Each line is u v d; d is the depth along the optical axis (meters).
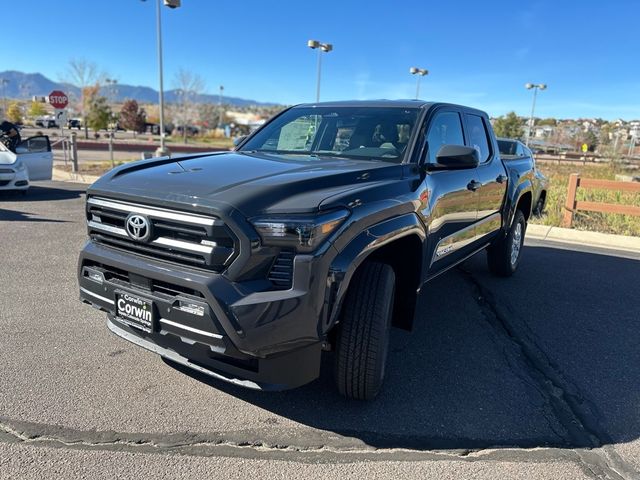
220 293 2.53
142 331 2.94
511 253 6.13
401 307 3.64
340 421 3.04
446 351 4.11
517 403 3.35
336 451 2.76
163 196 2.72
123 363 3.61
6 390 3.19
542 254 7.83
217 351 2.61
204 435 2.84
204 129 75.69
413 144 3.77
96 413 3.00
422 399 3.34
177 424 2.93
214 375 2.81
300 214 2.58
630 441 2.98
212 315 2.55
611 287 6.08
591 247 8.62
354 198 2.85
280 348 2.60
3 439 2.72
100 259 2.99
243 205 2.56
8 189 10.54
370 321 2.95
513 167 6.09
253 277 2.58
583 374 3.81
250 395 3.28
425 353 4.06
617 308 5.32
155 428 2.88
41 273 5.54
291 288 2.58
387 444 2.84
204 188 2.73
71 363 3.58
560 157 43.22
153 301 2.76
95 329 4.14
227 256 2.55
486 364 3.91
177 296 2.68
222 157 3.73
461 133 4.70
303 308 2.56
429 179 3.71
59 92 19.23
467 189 4.38
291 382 2.71
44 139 12.65
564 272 6.72
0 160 10.59
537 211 10.76
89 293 3.14
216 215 2.54
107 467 2.54
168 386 3.34
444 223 4.00
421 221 3.46
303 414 3.10
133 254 2.90
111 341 3.94
